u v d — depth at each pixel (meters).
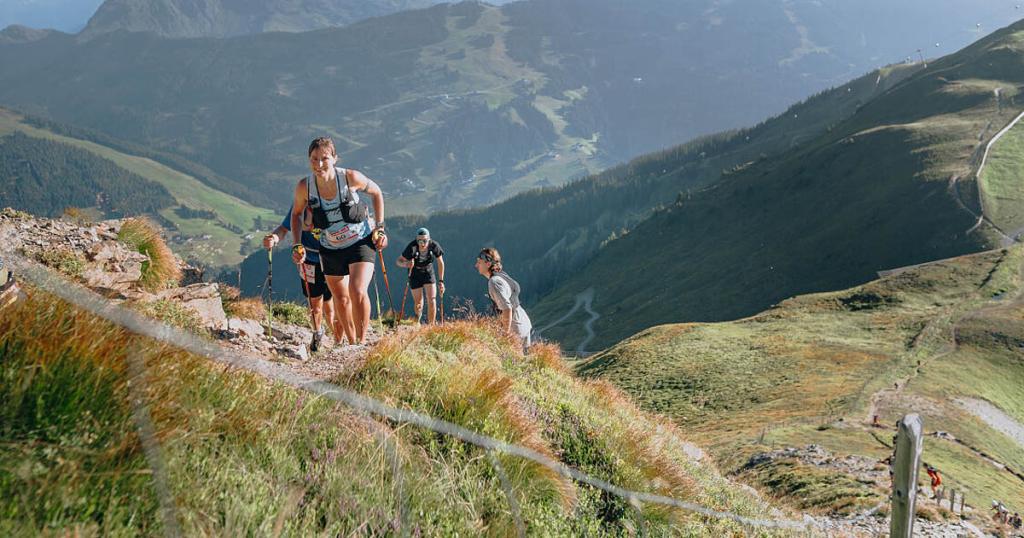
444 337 8.12
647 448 7.80
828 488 25.98
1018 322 92.94
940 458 51.91
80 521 2.53
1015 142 199.38
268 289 7.65
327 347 8.52
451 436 5.07
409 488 4.15
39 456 2.60
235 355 3.45
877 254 180.25
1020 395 76.19
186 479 2.98
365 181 7.59
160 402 3.15
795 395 71.81
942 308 102.75
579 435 7.00
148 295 7.54
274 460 3.60
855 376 76.75
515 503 4.50
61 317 3.00
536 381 8.77
